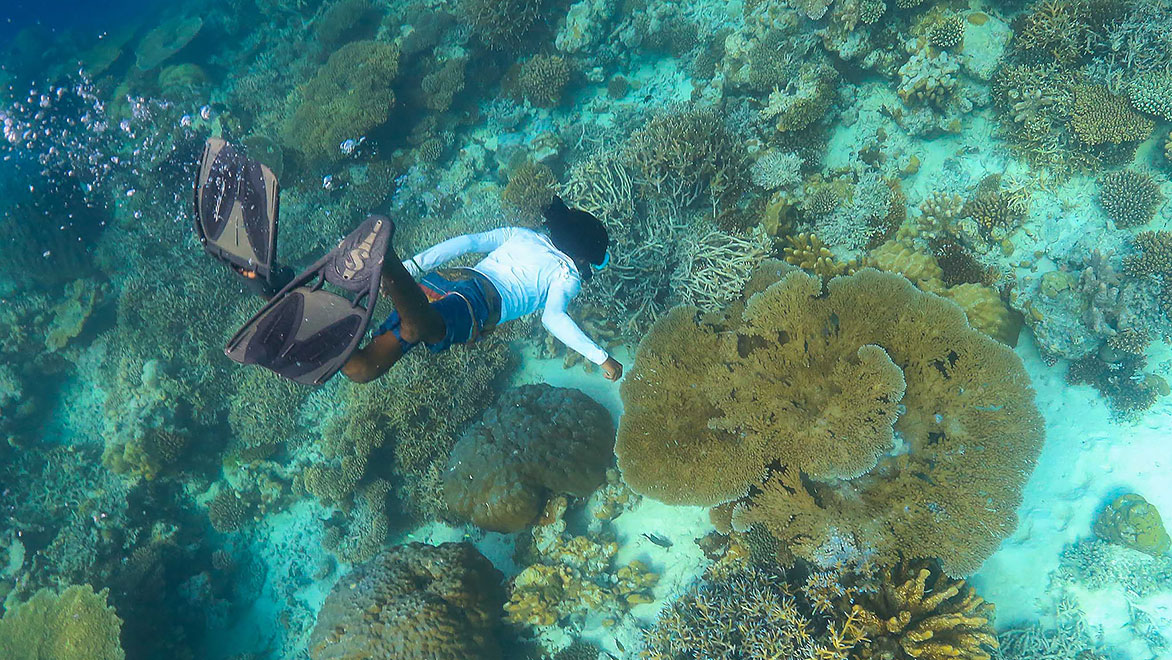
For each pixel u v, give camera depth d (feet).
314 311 6.17
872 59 24.25
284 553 27.76
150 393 30.09
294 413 29.53
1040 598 18.22
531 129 33.65
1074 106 20.70
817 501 16.26
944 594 14.76
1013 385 15.61
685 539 20.25
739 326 18.22
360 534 25.48
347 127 33.24
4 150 42.47
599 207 23.71
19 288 35.65
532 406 22.03
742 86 27.09
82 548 27.09
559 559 20.61
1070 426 19.44
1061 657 17.29
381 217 6.11
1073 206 20.97
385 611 19.29
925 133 23.34
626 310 22.75
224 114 40.68
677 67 31.89
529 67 32.96
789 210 22.06
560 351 25.41
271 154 34.42
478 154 33.27
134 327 33.32
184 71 44.68
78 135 42.83
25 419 32.81
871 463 15.02
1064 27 21.16
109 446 29.66
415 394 25.53
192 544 28.40
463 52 35.99
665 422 17.72
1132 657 17.35
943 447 15.70
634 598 19.62
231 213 6.39
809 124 24.08
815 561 15.72
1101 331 18.40
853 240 20.81
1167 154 19.89
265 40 48.01
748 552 17.48
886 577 15.31
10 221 35.27
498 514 20.63
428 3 40.68
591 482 20.93
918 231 21.48
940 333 16.25
